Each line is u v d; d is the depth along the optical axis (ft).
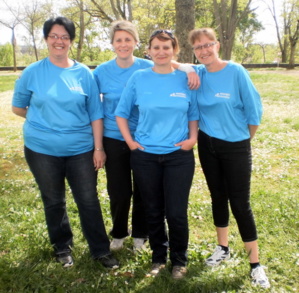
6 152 25.82
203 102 9.98
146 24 77.66
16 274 10.25
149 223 10.69
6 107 48.11
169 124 9.86
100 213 11.17
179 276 10.33
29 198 16.57
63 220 11.33
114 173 11.26
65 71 10.12
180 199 10.07
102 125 10.94
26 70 10.19
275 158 23.09
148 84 9.97
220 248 11.28
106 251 11.22
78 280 10.43
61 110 10.07
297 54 175.32
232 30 82.17
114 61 11.24
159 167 10.21
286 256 11.59
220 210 11.03
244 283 10.17
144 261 11.37
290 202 15.71
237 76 9.64
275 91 58.59
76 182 10.72
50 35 9.73
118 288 10.03
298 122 33.58
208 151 10.35
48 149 10.28
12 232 13.14
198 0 103.30
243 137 9.90
